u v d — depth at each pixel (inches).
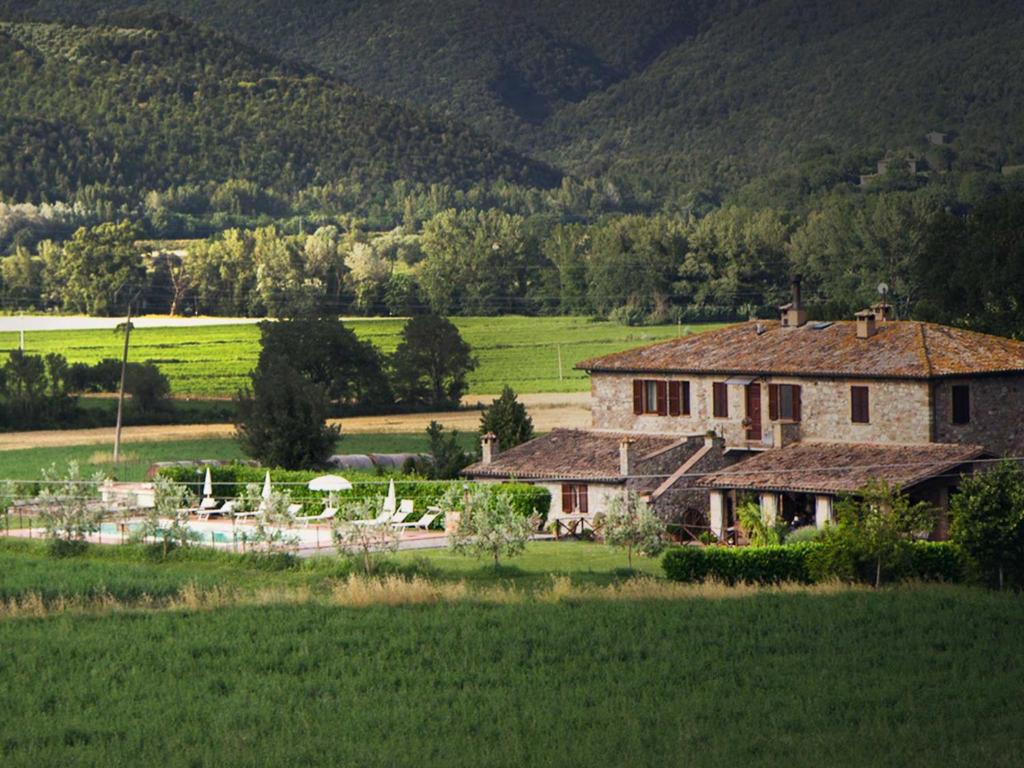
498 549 5364.2
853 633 4128.9
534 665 3799.2
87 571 5378.9
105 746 3088.1
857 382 6397.6
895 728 3176.7
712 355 7022.6
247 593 4808.1
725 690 3528.5
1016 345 6673.2
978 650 3907.5
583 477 6683.1
